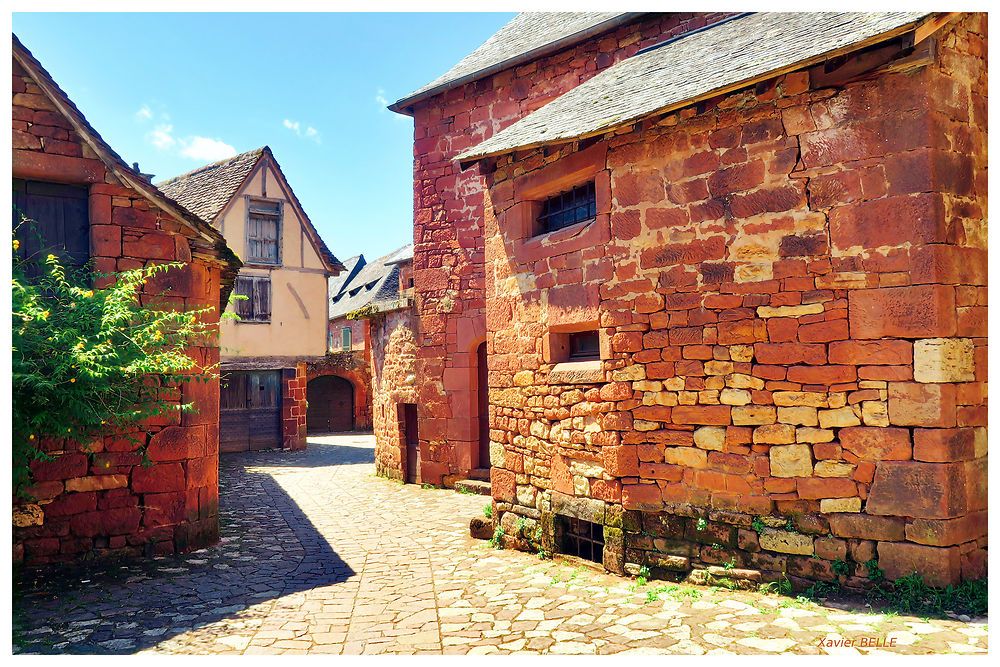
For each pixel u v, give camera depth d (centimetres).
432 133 1146
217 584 580
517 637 435
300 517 894
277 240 1839
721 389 527
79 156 628
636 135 580
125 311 575
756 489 507
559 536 647
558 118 677
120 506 647
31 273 607
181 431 681
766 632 414
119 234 645
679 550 548
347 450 1819
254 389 1814
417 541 749
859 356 466
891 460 454
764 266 507
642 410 571
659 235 564
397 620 482
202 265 707
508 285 720
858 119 471
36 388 523
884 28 430
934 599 428
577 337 664
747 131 518
